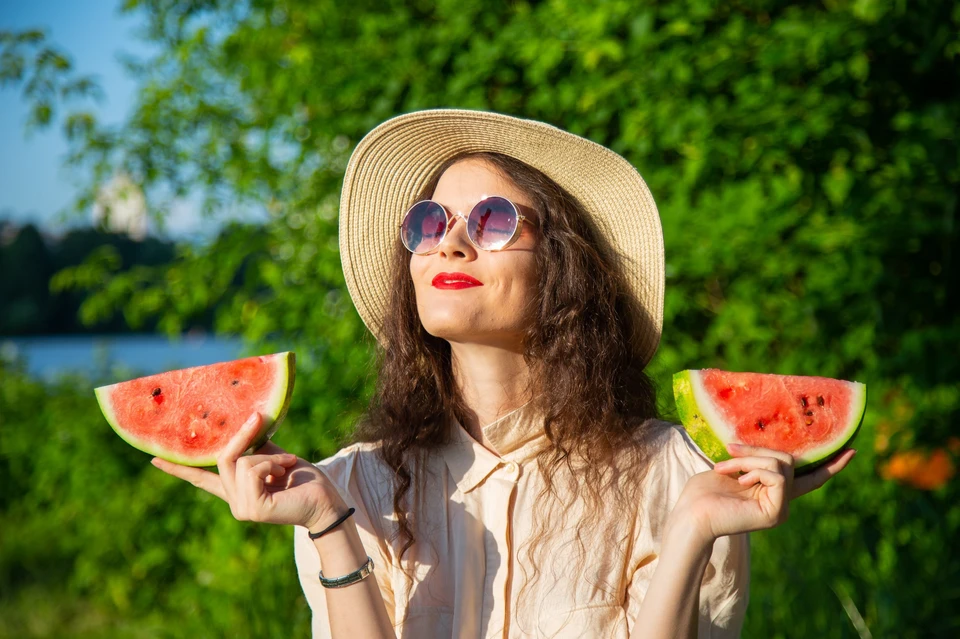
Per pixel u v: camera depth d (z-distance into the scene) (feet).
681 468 6.05
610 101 13.65
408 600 5.85
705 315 14.11
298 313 14.70
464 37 14.74
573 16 13.62
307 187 15.72
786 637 10.15
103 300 16.89
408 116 6.66
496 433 6.10
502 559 5.82
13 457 22.99
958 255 12.39
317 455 13.64
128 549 17.35
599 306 6.34
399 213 7.10
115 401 5.86
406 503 6.09
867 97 13.28
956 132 11.91
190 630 14.85
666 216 12.94
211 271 16.25
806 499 11.66
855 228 12.39
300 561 6.11
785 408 5.66
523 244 6.13
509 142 6.58
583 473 5.97
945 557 10.77
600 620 5.57
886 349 13.01
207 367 5.87
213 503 15.52
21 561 20.40
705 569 5.42
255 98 16.72
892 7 12.16
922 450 11.74
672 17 13.56
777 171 13.60
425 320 6.09
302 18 15.71
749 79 13.04
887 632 9.91
